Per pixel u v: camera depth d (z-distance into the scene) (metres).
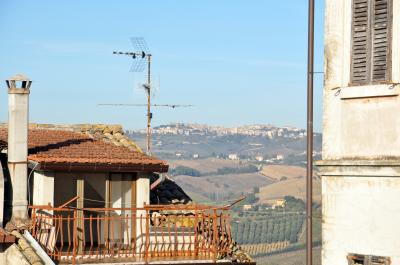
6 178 26.22
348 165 18.61
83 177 26.61
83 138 30.27
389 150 18.19
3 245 24.75
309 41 17.69
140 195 27.16
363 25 18.78
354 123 18.73
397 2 18.27
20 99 26.25
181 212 28.06
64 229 26.44
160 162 27.09
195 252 25.75
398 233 17.95
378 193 18.23
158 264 24.81
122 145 30.64
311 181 17.56
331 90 19.12
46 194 25.95
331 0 19.20
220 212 25.70
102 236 26.91
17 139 26.17
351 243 18.61
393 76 18.27
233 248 26.36
